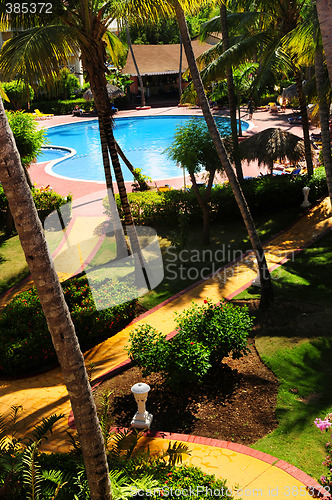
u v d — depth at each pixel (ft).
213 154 44.45
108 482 16.10
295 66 52.34
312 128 98.78
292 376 28.22
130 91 167.02
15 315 34.60
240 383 28.35
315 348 30.48
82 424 15.15
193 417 25.98
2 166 12.57
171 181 74.79
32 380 30.76
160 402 27.55
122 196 40.22
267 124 107.14
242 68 88.38
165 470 19.58
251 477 21.16
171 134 122.42
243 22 53.42
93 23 34.88
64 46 27.91
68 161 102.94
